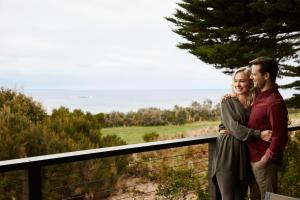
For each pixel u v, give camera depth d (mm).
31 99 7164
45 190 5371
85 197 5828
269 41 7180
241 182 3307
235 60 6695
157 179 6469
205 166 7426
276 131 2947
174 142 3164
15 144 5559
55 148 5938
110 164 6324
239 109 3162
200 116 20969
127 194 6082
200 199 4527
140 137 14508
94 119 7684
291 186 4660
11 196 5066
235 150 3168
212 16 7219
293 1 6266
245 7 6840
